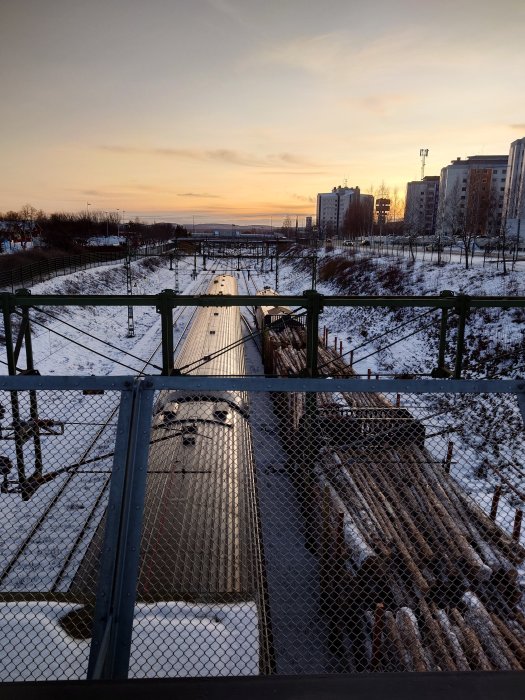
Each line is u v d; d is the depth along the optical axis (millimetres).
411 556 7453
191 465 7875
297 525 7863
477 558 7238
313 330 9758
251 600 5211
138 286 52938
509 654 6156
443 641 6461
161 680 2314
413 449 8375
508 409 15414
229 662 4148
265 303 9609
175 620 4684
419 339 27625
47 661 3838
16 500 7742
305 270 64750
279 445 9242
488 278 31359
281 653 6977
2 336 27094
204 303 9570
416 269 39375
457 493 8539
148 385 3145
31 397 4887
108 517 2949
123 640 2791
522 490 11414
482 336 24328
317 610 7297
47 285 36531
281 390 3119
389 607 7215
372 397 13555
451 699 2229
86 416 13586
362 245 73000
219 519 6668
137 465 3045
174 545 6035
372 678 2326
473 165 104438
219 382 3137
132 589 2863
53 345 28141
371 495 8133
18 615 4367
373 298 9594
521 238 56844
